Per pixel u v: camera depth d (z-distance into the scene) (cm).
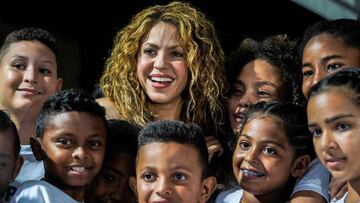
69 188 316
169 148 300
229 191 359
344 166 271
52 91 369
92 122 317
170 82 378
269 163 321
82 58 661
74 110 317
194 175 302
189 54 380
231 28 649
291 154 325
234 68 394
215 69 389
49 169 316
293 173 328
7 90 362
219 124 392
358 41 338
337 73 282
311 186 316
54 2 627
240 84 387
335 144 271
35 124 365
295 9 623
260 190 323
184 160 299
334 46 337
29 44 366
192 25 384
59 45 642
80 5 639
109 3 639
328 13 623
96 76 659
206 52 388
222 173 379
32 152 338
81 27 655
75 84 659
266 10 634
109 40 653
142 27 380
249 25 655
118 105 386
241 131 334
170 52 379
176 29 379
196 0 621
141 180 302
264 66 383
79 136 313
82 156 311
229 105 391
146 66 377
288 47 393
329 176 321
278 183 324
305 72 347
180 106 391
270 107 331
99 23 656
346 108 270
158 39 377
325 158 275
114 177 334
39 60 364
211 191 316
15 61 362
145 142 305
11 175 303
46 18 632
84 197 332
